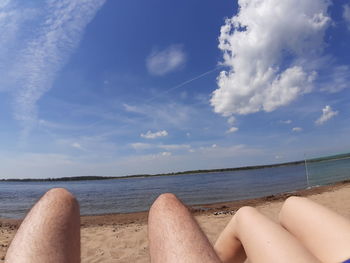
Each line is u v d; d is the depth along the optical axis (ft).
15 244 2.88
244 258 4.84
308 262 3.09
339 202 28.94
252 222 4.04
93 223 32.30
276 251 3.30
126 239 20.95
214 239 18.74
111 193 149.79
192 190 128.16
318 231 3.94
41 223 3.04
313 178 88.22
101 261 16.37
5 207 77.15
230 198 71.51
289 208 4.56
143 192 148.46
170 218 3.32
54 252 2.77
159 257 2.92
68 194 3.61
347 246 3.53
